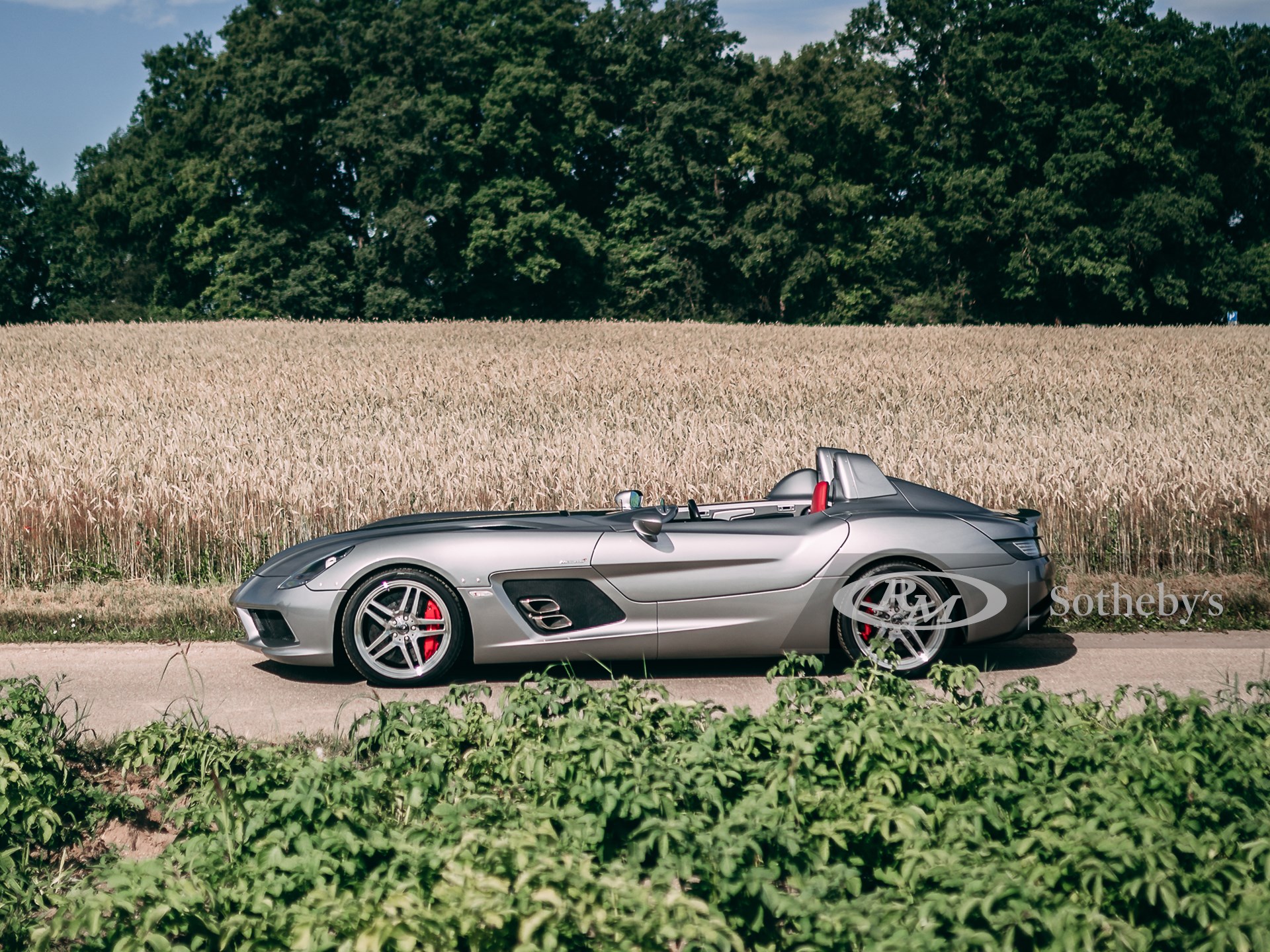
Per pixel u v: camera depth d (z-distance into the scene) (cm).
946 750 354
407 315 5700
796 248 5991
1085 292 5944
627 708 411
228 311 5719
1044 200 5619
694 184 6197
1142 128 5553
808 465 1186
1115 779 337
